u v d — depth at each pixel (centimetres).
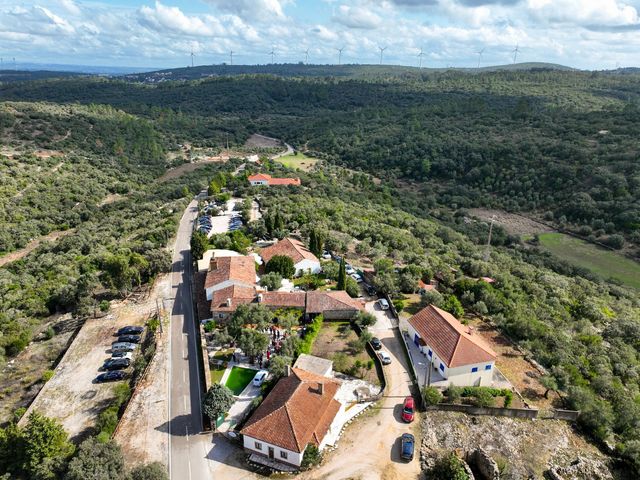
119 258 8625
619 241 14438
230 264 8494
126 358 6600
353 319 7250
